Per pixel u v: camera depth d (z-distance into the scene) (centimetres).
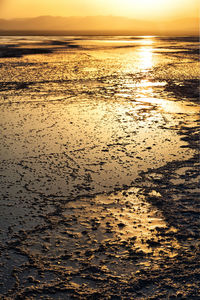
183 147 539
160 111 796
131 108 830
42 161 481
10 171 447
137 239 301
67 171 447
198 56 2283
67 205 361
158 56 2323
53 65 1802
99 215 342
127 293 239
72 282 250
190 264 267
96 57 2261
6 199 373
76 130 637
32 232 312
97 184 410
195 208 354
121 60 2067
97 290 242
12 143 560
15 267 266
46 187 402
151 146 545
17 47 3241
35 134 611
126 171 448
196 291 239
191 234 307
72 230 315
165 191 393
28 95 1010
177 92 1038
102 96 991
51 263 271
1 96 995
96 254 281
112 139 582
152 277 254
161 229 316
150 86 1155
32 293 240
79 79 1326
